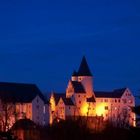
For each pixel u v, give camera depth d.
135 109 62.19
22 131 133.75
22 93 195.62
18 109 182.50
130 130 60.91
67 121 128.62
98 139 116.38
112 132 115.38
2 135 57.78
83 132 117.56
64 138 119.88
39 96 197.38
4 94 188.88
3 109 146.12
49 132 127.94
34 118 193.25
